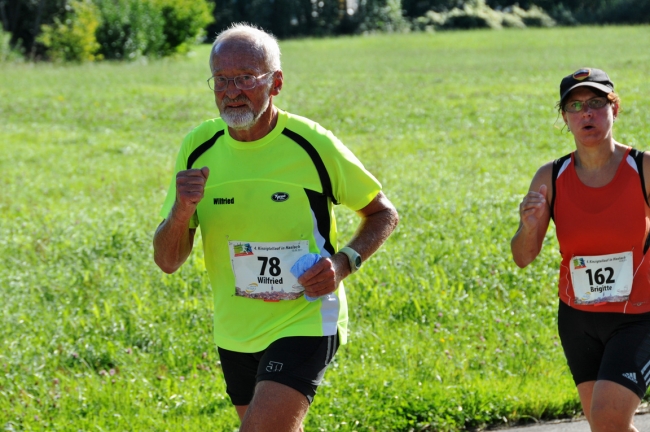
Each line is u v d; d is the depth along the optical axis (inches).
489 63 1786.4
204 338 315.9
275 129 187.5
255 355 190.1
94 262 417.4
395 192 589.3
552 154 796.0
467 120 1046.4
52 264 426.9
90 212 561.0
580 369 201.0
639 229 192.7
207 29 3464.6
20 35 2359.7
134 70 1769.2
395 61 1956.2
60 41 1983.3
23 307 354.9
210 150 192.2
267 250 186.2
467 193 580.7
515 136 912.9
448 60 1916.8
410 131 986.7
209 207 189.2
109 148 900.0
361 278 367.2
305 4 3543.3
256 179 186.4
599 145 193.8
